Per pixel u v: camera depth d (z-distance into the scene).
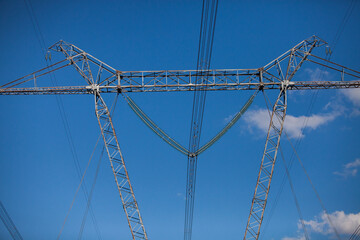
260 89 74.81
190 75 75.19
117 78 75.38
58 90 76.06
